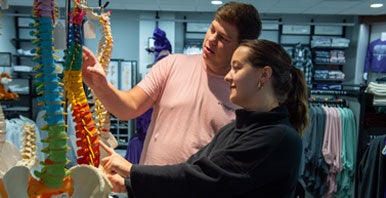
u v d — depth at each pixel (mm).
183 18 6473
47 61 632
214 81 1163
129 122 4996
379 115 3168
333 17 6469
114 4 5430
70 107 804
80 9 839
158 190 817
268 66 844
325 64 6316
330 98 3492
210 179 787
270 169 800
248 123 854
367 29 6254
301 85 1000
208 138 1140
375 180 2545
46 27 629
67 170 677
